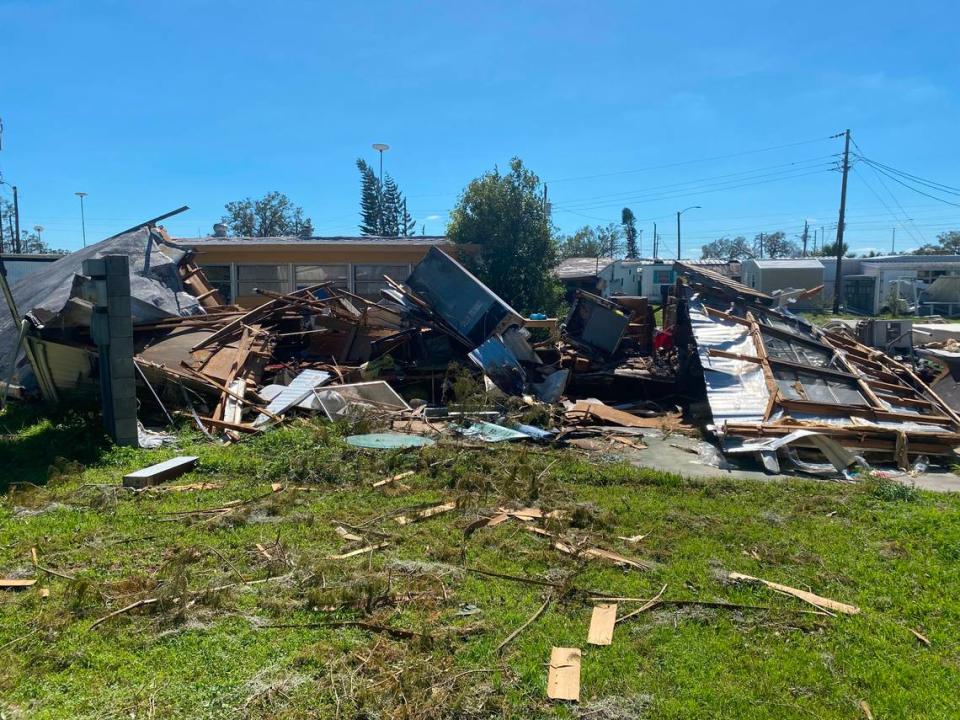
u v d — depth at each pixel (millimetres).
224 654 3752
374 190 44625
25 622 4098
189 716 3223
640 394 13594
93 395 9945
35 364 10164
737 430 8906
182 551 5109
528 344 13312
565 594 4535
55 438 8453
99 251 13953
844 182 39406
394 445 8266
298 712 3246
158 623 4055
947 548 5363
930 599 4539
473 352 12078
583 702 3383
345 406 9781
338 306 13875
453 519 6008
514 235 21047
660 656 3814
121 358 8305
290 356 13438
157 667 3635
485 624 4102
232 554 5176
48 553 5180
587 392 13555
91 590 4391
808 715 3305
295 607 4301
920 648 3951
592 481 7367
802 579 4844
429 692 3420
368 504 6434
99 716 3211
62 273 13273
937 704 3398
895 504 6570
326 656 3723
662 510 6320
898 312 40094
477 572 4879
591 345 15078
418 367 12711
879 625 4184
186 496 6566
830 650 3906
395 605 4336
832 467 8070
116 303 8234
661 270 39281
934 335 20094
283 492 6711
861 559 5207
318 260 19531
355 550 5250
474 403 10320
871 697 3465
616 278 40031
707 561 5117
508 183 21125
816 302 41781
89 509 6168
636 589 4629
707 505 6527
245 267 19484
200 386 9828
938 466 8547
